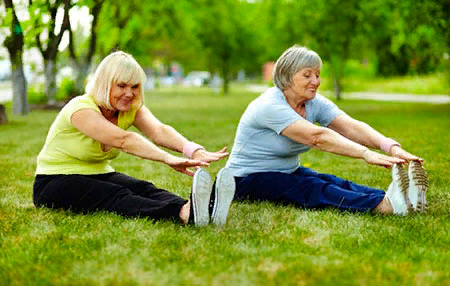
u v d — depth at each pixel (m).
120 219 3.29
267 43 25.14
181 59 37.38
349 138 3.77
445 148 7.30
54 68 17.47
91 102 3.35
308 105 3.78
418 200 3.37
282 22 23.72
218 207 3.18
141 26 21.00
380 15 21.56
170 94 35.09
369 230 3.11
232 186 3.18
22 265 2.54
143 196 3.49
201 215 3.13
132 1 18.50
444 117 13.56
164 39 33.06
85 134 3.37
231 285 2.28
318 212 3.50
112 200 3.41
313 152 7.05
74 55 17.98
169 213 3.23
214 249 2.76
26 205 3.86
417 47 19.06
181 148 3.40
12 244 2.89
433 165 5.70
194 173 3.29
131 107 3.44
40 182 3.57
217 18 33.56
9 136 9.31
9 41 14.09
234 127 11.23
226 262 2.56
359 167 5.79
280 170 3.81
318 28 22.95
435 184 4.58
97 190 3.43
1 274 2.43
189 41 33.22
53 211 3.51
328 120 3.84
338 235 3.01
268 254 2.67
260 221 3.32
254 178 3.77
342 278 2.34
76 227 3.16
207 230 3.09
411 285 2.27
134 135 3.23
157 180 4.98
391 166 3.36
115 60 3.29
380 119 13.05
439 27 17.02
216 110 17.94
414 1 16.66
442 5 16.41
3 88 35.88
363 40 24.86
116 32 18.14
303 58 3.58
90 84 3.38
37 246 2.83
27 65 17.61
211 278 2.36
